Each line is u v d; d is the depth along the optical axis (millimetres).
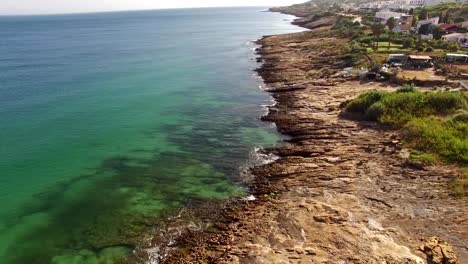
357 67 77562
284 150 43906
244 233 28375
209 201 34688
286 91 70375
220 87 77375
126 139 50250
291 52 110562
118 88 75875
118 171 41500
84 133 52156
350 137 45312
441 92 51375
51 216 33438
